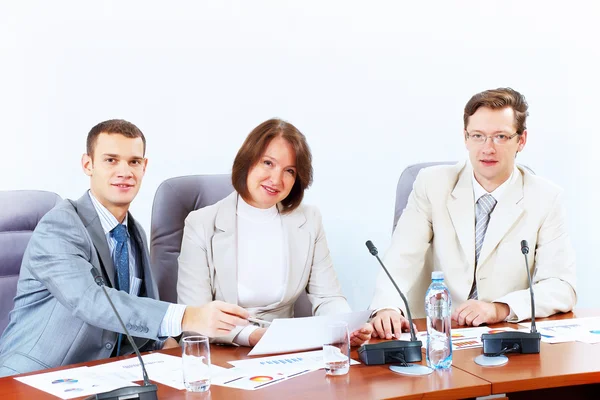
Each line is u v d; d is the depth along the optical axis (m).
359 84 3.70
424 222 2.74
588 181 4.05
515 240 2.60
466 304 2.34
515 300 2.36
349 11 3.66
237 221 2.53
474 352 1.95
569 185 4.04
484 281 2.61
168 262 2.67
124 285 2.29
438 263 2.69
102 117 3.30
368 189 3.74
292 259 2.52
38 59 3.19
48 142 3.22
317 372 1.79
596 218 4.06
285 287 2.50
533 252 2.62
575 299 2.52
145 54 3.35
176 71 3.40
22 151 3.18
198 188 2.76
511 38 3.93
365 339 2.07
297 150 2.46
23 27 3.16
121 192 2.28
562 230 2.62
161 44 3.37
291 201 2.57
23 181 3.18
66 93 3.23
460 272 2.63
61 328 2.16
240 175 2.48
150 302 2.02
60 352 2.15
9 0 3.14
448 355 1.80
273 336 1.94
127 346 2.30
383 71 3.73
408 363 1.85
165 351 2.08
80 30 3.24
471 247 2.61
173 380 1.74
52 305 2.20
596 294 4.07
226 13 3.47
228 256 2.45
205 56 3.45
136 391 1.54
